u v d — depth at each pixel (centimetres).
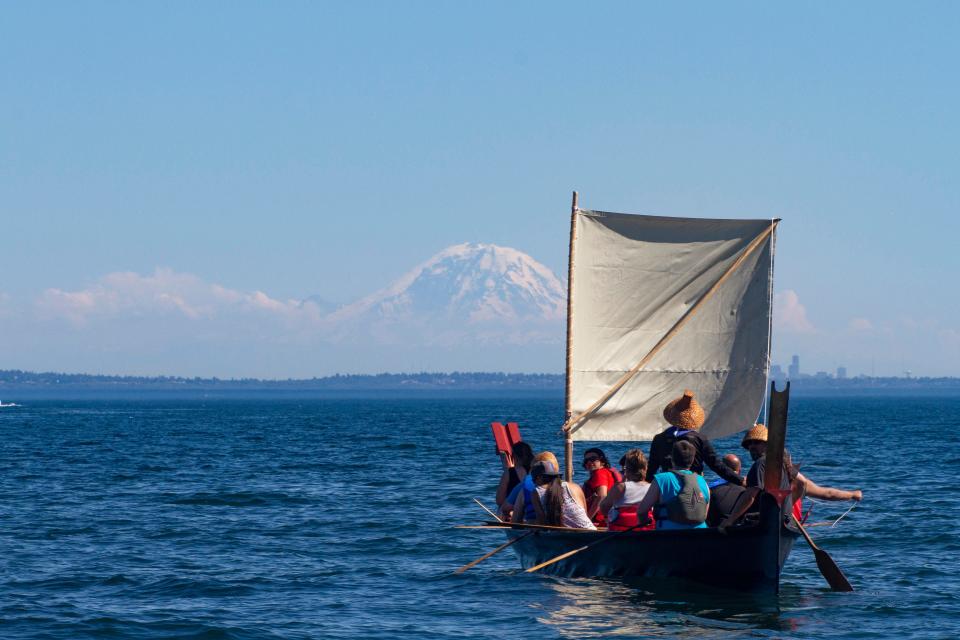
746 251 2886
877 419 18738
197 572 2953
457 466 7106
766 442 2553
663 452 2667
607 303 2881
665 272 2894
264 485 5650
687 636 2173
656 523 2536
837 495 2667
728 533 2416
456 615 2394
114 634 2222
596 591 2623
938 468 6662
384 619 2359
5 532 3750
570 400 2867
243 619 2361
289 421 18275
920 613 2375
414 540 3600
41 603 2519
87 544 3481
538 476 2800
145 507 4578
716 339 2902
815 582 2766
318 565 3095
